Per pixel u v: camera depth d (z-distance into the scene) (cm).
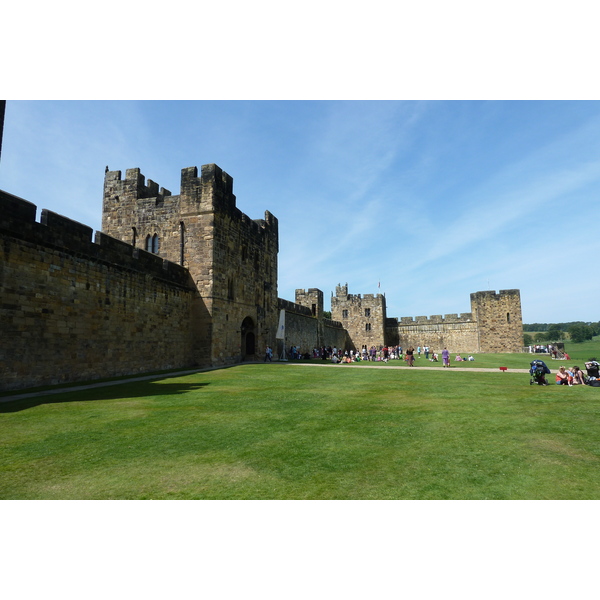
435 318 7450
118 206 3219
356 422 1074
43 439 916
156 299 2525
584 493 629
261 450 844
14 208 1630
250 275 3556
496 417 1115
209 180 2973
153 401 1367
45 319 1752
